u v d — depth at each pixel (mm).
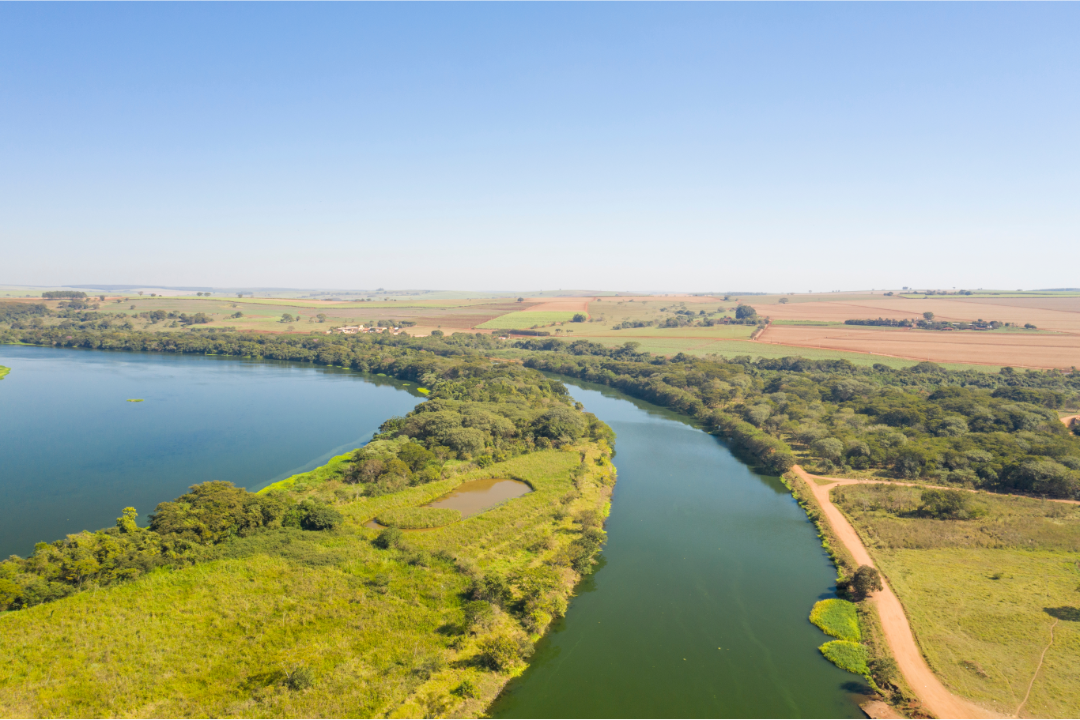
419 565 70875
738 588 72375
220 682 49625
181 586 63438
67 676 49031
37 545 67562
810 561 79688
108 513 89812
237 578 65188
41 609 57531
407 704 48656
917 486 102438
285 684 49594
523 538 80312
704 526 90812
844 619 64250
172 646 53656
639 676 55250
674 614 66375
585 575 74938
